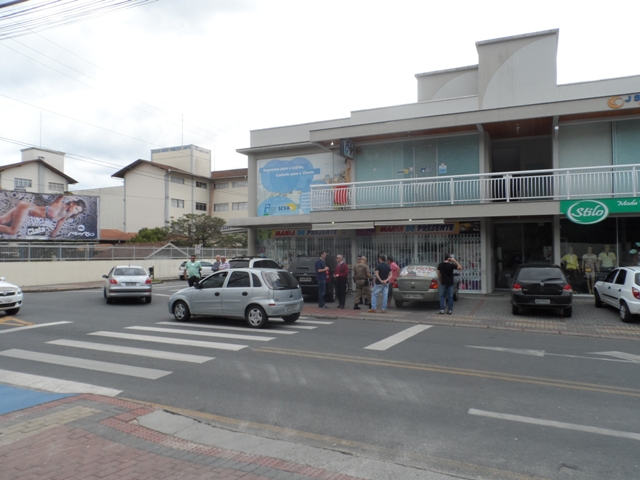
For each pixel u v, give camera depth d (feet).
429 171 66.69
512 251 66.95
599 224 58.49
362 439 17.12
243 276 41.91
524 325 41.78
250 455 15.70
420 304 55.98
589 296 58.29
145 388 23.47
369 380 24.47
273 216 73.41
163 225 186.29
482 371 26.27
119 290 60.34
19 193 109.70
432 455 15.79
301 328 40.75
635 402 21.06
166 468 14.58
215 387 23.50
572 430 17.84
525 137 66.44
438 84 75.61
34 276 93.61
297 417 19.38
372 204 67.62
